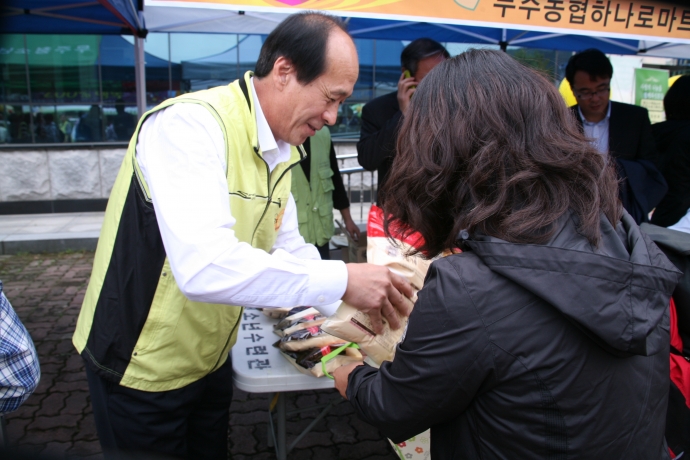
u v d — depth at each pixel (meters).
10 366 1.12
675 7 2.27
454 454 0.89
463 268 0.83
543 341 0.77
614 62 8.10
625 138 2.83
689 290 1.40
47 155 6.71
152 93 7.15
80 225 6.29
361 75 7.57
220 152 1.16
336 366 1.34
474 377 0.79
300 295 1.11
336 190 3.22
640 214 2.58
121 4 2.71
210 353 1.40
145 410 1.34
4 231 5.96
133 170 1.25
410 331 0.86
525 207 0.82
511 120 0.85
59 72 6.82
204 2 1.88
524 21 2.13
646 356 0.79
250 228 1.31
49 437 2.49
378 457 2.41
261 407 2.84
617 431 0.80
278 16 3.65
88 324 1.34
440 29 4.04
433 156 0.89
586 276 0.74
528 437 0.79
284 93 1.22
